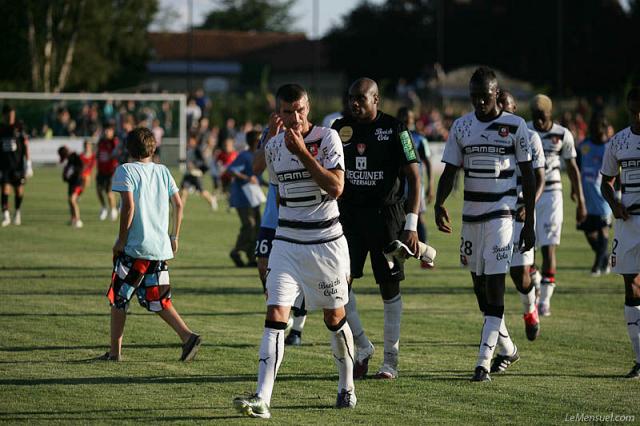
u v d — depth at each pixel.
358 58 136.25
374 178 14.62
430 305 21.36
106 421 11.97
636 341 14.74
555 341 17.52
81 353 15.88
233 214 44.25
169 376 14.36
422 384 14.14
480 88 14.45
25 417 12.11
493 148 14.58
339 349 12.72
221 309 20.42
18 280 23.97
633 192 15.02
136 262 15.20
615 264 15.15
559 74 101.56
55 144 69.69
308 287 12.45
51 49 106.31
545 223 20.30
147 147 15.40
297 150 11.72
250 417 12.20
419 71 134.62
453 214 45.12
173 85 148.88
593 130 25.69
